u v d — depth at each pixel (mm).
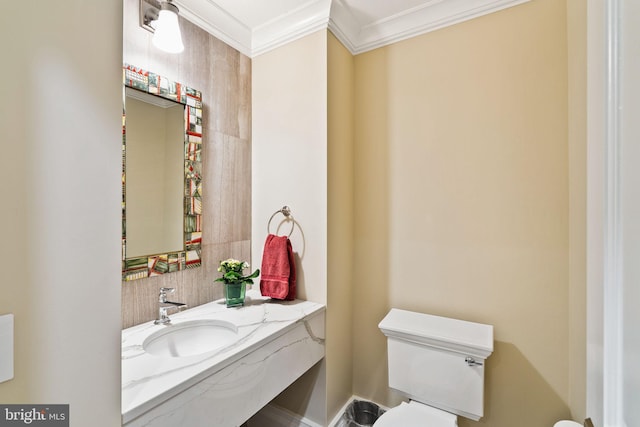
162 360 986
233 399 1045
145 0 1287
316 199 1575
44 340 593
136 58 1260
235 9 1560
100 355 677
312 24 1562
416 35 1616
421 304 1615
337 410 1665
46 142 594
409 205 1643
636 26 537
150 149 1312
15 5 552
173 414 854
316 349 1487
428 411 1338
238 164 1741
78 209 641
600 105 768
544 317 1321
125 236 1226
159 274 1348
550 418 1309
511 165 1384
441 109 1551
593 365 864
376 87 1743
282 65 1699
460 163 1503
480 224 1458
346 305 1751
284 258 1581
